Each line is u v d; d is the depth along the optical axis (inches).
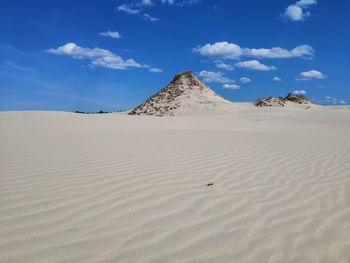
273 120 1332.4
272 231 145.5
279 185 215.9
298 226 152.3
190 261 117.8
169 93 2605.8
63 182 199.5
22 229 134.9
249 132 578.9
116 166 245.8
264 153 332.8
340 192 205.8
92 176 215.2
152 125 775.7
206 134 515.5
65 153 294.5
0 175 211.5
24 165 241.1
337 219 162.2
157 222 148.0
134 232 137.2
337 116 1409.9
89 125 697.6
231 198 185.2
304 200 188.4
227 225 149.0
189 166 256.5
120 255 119.1
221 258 120.9
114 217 151.1
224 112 2042.3
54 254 117.3
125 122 842.8
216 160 285.0
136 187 195.5
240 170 251.1
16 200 166.6
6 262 110.7
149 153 306.2
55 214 151.1
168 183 207.0
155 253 121.7
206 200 179.5
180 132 542.0
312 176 243.0
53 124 701.9
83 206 162.2
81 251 120.3
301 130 729.0
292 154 333.1
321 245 135.3
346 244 137.3
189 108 2229.3
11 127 597.3
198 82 2728.8
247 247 130.1
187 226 145.6
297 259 123.9
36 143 361.1
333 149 375.9
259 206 175.0
